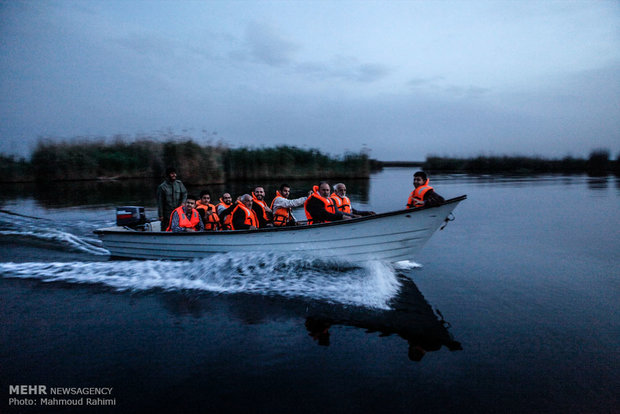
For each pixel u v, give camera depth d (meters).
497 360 3.11
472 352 3.24
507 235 8.30
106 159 25.92
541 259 6.29
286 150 27.97
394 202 14.34
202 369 2.97
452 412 2.44
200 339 3.48
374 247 5.58
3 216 11.19
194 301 4.46
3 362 3.07
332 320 3.89
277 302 4.40
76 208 12.96
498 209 12.37
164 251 6.38
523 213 11.52
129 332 3.62
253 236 5.70
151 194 17.22
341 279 5.28
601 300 4.44
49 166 24.47
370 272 5.49
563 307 4.23
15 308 4.24
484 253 6.73
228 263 5.84
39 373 2.92
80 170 25.28
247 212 6.09
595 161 40.31
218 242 5.93
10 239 7.95
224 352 3.23
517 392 2.67
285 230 5.52
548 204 13.50
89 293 4.76
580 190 18.80
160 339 3.47
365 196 16.70
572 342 3.42
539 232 8.61
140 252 6.56
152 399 2.59
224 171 25.48
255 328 3.71
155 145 25.22
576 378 2.84
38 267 5.93
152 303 4.40
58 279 5.33
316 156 28.89
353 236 5.44
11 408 2.48
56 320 3.90
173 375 2.88
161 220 7.63
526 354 3.20
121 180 25.27
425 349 3.28
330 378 2.84
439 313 4.07
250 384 2.77
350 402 2.55
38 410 2.47
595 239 7.84
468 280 5.22
